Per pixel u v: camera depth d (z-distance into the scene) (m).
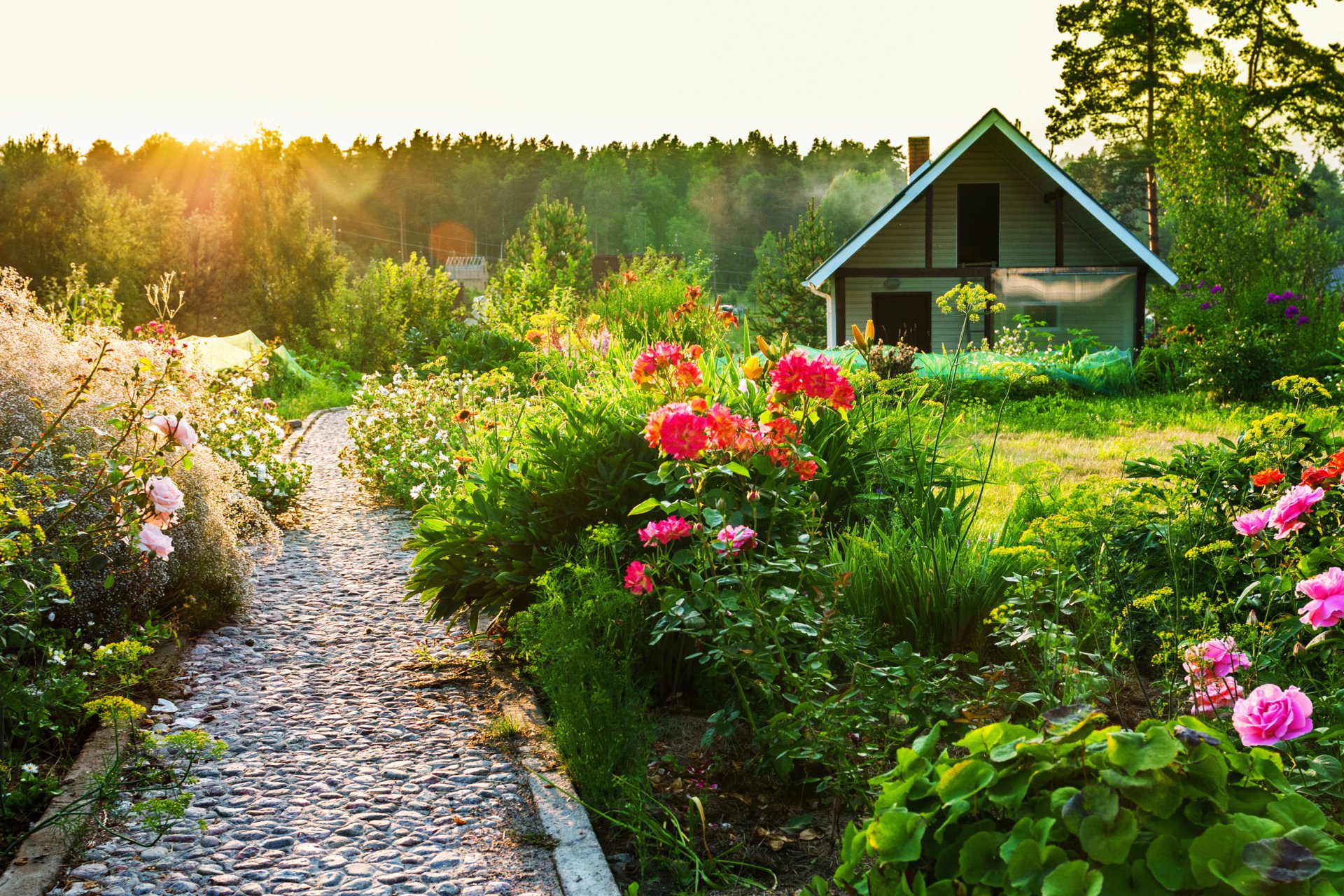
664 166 130.88
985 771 1.71
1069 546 3.87
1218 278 20.80
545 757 3.74
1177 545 4.00
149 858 3.03
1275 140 33.56
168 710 4.16
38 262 36.09
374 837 3.17
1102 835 1.55
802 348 6.31
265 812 3.34
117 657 3.63
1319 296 18.06
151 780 3.49
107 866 2.97
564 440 4.99
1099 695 3.18
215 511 5.41
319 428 16.16
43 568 3.71
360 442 10.11
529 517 4.80
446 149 133.62
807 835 3.16
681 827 3.19
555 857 3.03
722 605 3.48
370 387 12.64
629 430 4.85
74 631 4.33
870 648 3.96
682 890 2.88
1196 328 18.27
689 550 3.83
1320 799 2.47
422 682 4.60
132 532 3.78
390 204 124.62
